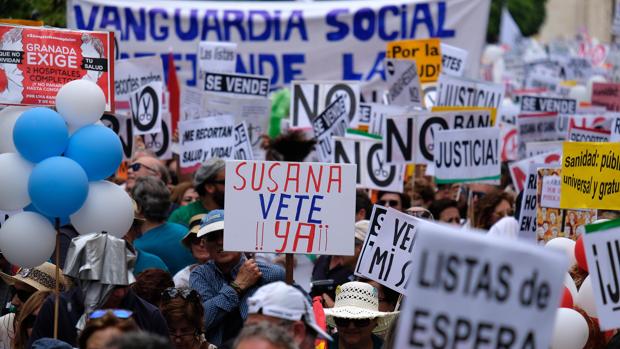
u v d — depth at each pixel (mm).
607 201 22391
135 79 35062
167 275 19844
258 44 45750
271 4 45750
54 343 15195
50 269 20328
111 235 17516
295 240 19234
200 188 26203
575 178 22609
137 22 45250
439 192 33500
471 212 30922
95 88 19391
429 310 11680
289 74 45781
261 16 45531
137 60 35000
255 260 21156
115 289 16859
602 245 15297
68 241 21609
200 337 18578
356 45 45500
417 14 45156
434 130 31297
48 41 20656
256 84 37875
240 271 20328
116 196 19297
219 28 45500
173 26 45406
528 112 44438
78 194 18484
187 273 23031
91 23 45000
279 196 19250
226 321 20312
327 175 19250
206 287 20781
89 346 14352
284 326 14227
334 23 45500
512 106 48312
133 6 45094
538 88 65000
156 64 35000
